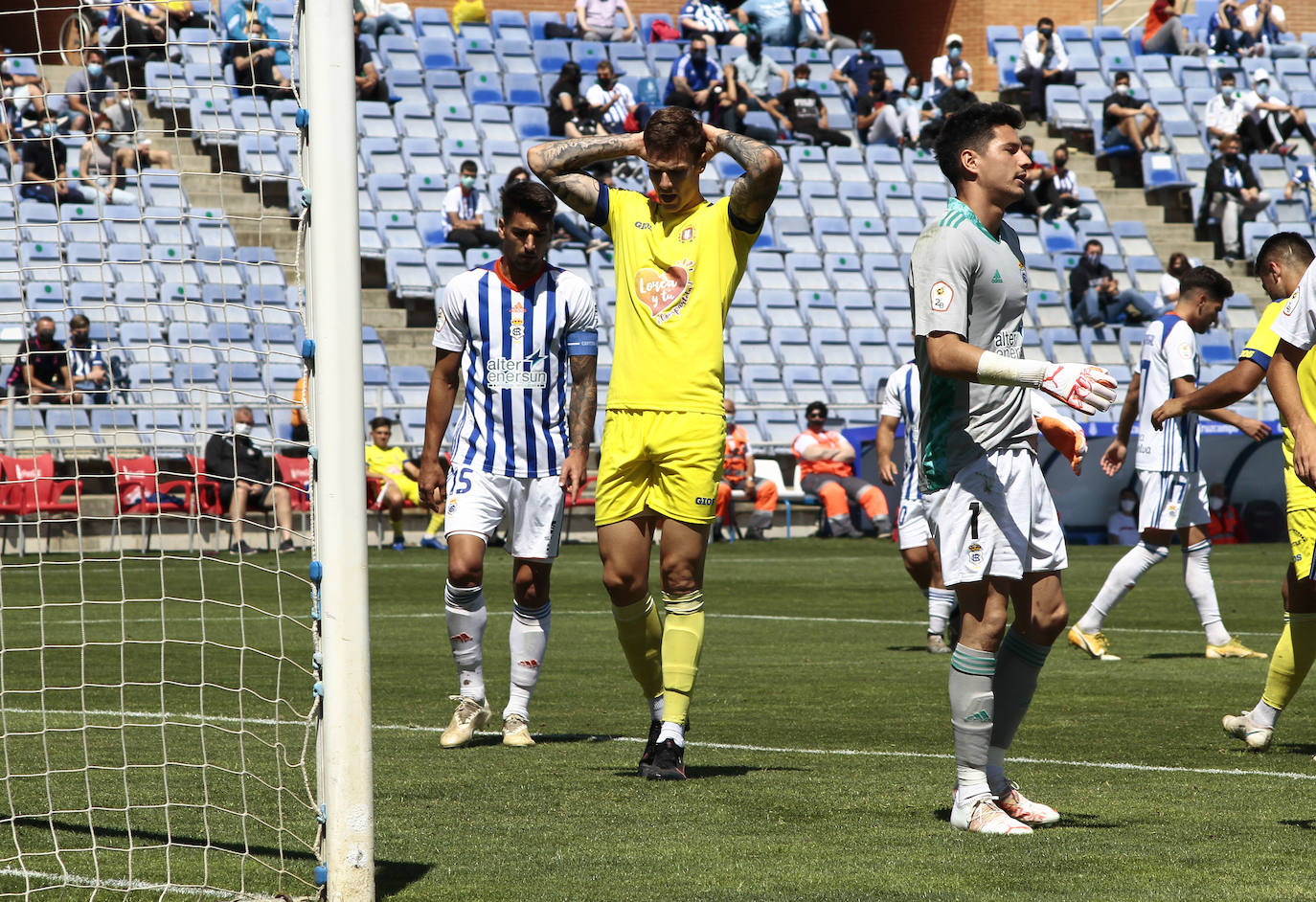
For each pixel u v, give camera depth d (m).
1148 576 42.78
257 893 9.83
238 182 62.22
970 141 11.95
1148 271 71.94
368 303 62.78
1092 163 79.56
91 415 49.81
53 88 60.16
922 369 12.09
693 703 19.72
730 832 11.72
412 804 12.88
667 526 14.39
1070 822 12.20
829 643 27.17
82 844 11.42
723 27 83.12
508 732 16.45
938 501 12.02
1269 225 74.81
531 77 75.44
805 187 71.62
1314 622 15.45
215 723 17.47
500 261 17.09
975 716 11.85
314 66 9.41
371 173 66.75
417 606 33.66
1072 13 92.75
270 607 34.03
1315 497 15.23
